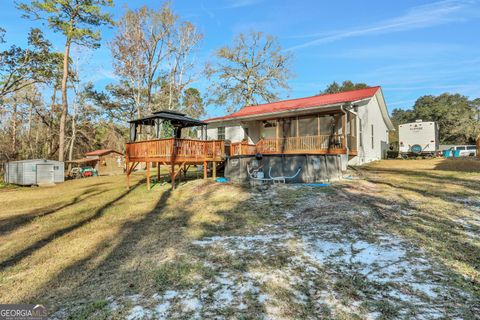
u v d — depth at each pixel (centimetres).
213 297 291
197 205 777
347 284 304
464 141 3912
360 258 368
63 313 273
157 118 1160
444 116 4206
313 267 350
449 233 444
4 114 2855
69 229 617
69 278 360
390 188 816
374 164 1509
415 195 714
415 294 277
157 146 1083
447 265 336
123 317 261
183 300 288
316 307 264
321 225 513
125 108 3275
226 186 991
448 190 761
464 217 525
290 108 1473
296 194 780
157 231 564
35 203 1007
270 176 1035
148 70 2538
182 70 2767
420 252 375
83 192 1205
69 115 3128
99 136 3622
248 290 302
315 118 1591
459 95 5253
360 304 265
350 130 1417
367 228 480
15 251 477
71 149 3036
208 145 1213
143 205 852
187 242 479
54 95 2977
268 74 2969
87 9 1945
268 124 1809
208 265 374
